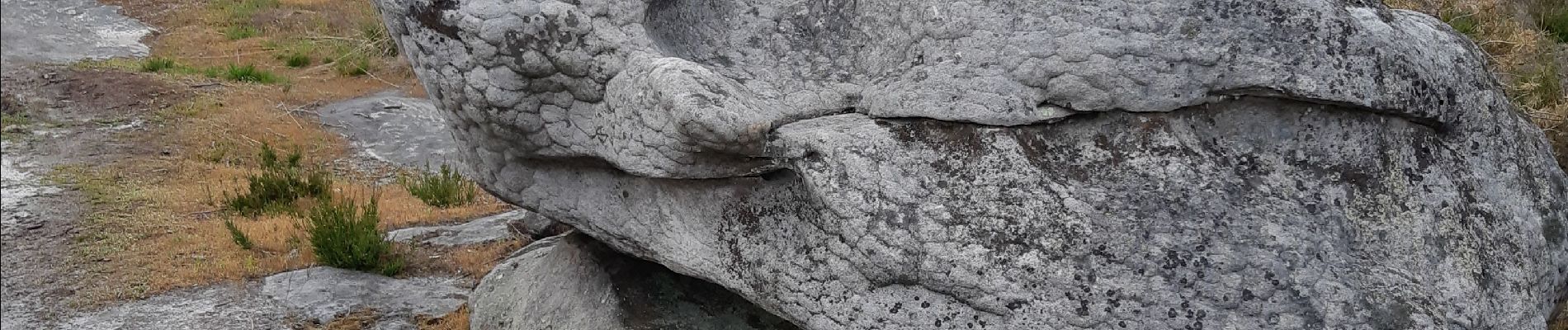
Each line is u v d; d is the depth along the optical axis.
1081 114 2.82
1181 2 2.75
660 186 3.24
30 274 4.98
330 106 10.16
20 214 5.98
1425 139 2.86
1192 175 2.76
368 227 5.11
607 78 3.02
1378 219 2.74
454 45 3.02
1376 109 2.72
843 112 3.04
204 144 8.27
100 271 5.00
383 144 9.02
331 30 14.34
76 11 14.30
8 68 10.41
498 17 2.96
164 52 13.08
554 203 3.48
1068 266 2.64
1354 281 2.64
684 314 3.74
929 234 2.68
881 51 3.09
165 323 4.36
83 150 7.84
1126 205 2.71
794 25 3.34
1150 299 2.62
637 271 3.89
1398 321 2.62
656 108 2.83
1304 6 2.72
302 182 6.72
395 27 3.13
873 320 2.78
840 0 3.30
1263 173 2.78
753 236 3.06
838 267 2.79
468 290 4.83
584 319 3.79
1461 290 2.68
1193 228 2.68
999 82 2.79
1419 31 2.97
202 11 15.22
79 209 6.12
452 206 6.60
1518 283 2.81
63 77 10.13
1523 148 3.07
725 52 3.25
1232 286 2.62
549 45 2.99
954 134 2.80
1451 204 2.79
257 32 14.15
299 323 4.36
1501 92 3.15
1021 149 2.79
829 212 2.75
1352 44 2.71
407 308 4.57
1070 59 2.75
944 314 2.72
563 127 3.16
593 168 3.38
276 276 4.88
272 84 10.94
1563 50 6.33
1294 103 2.78
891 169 2.75
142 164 7.51
